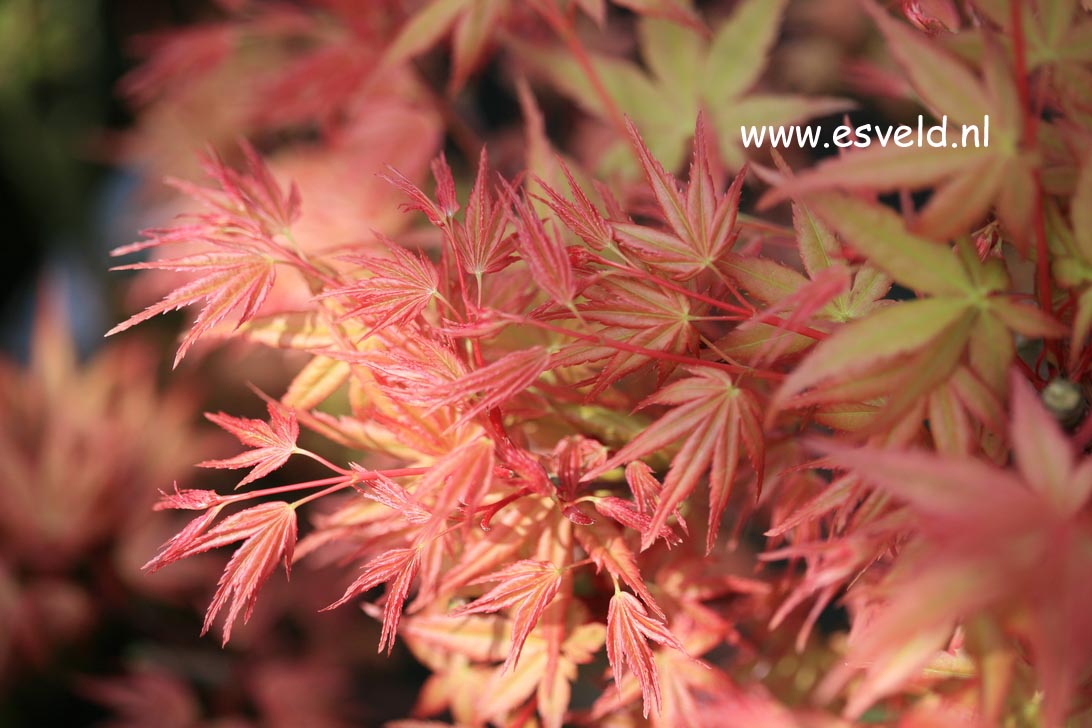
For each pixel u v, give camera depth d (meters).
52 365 0.67
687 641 0.42
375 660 0.71
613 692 0.42
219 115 0.74
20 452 0.61
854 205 0.36
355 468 0.40
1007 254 0.46
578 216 0.39
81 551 0.59
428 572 0.40
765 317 0.38
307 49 0.75
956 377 0.37
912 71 0.36
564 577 0.41
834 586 0.39
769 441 0.42
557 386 0.42
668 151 0.52
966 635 0.35
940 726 0.39
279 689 0.60
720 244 0.39
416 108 0.57
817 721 0.42
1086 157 0.36
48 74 1.07
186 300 0.40
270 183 0.43
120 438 0.64
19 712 0.59
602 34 0.79
